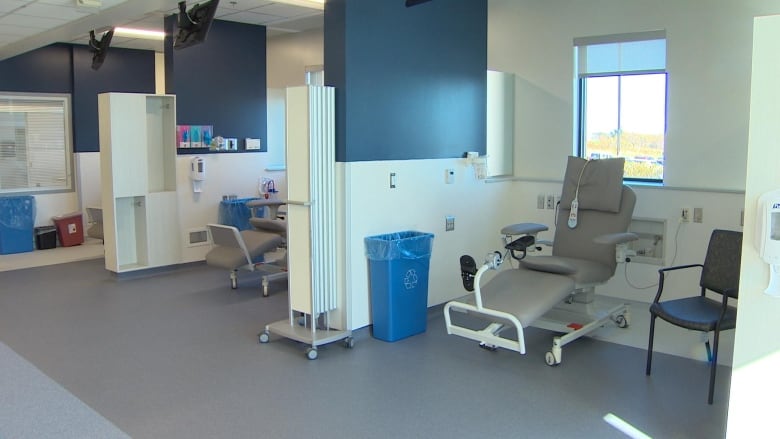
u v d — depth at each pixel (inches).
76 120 368.8
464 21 219.1
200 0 261.0
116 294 243.6
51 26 247.3
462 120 222.1
